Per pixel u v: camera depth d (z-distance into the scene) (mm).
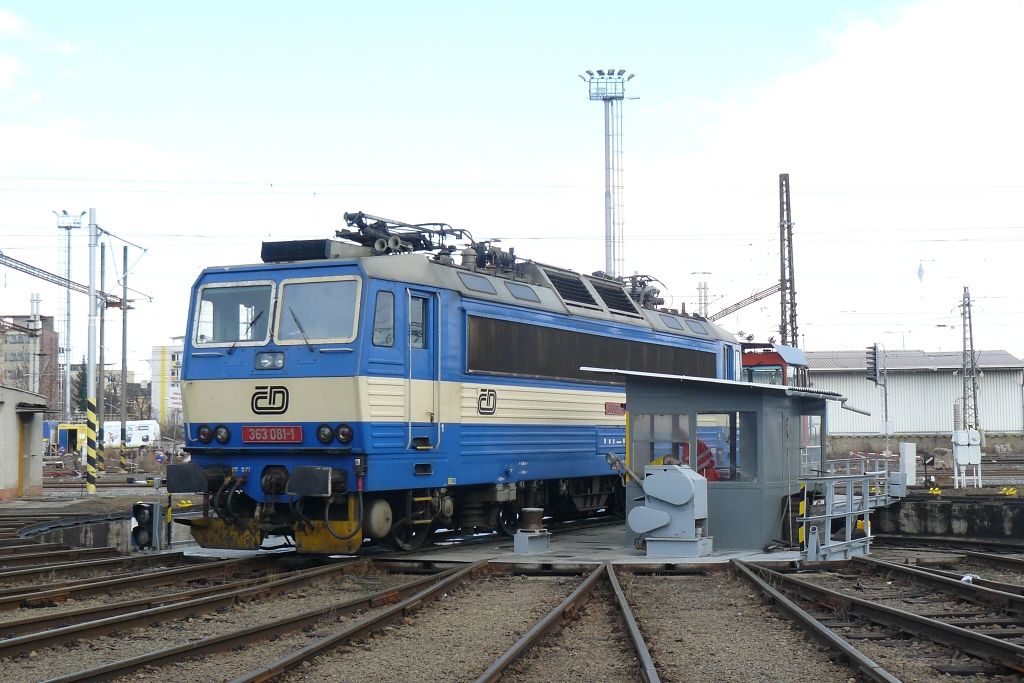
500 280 19000
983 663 9062
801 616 10633
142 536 17078
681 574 15250
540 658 9281
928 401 70875
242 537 15586
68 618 10453
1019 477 40281
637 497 17641
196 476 15094
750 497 17109
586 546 18125
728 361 27828
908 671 8828
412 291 16031
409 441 15734
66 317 69000
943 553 18688
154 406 87125
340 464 14922
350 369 14797
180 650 8914
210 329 15836
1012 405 70062
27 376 72125
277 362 15250
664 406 17734
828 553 15844
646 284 25859
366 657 9320
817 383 72438
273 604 12203
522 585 13906
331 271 15219
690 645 9938
